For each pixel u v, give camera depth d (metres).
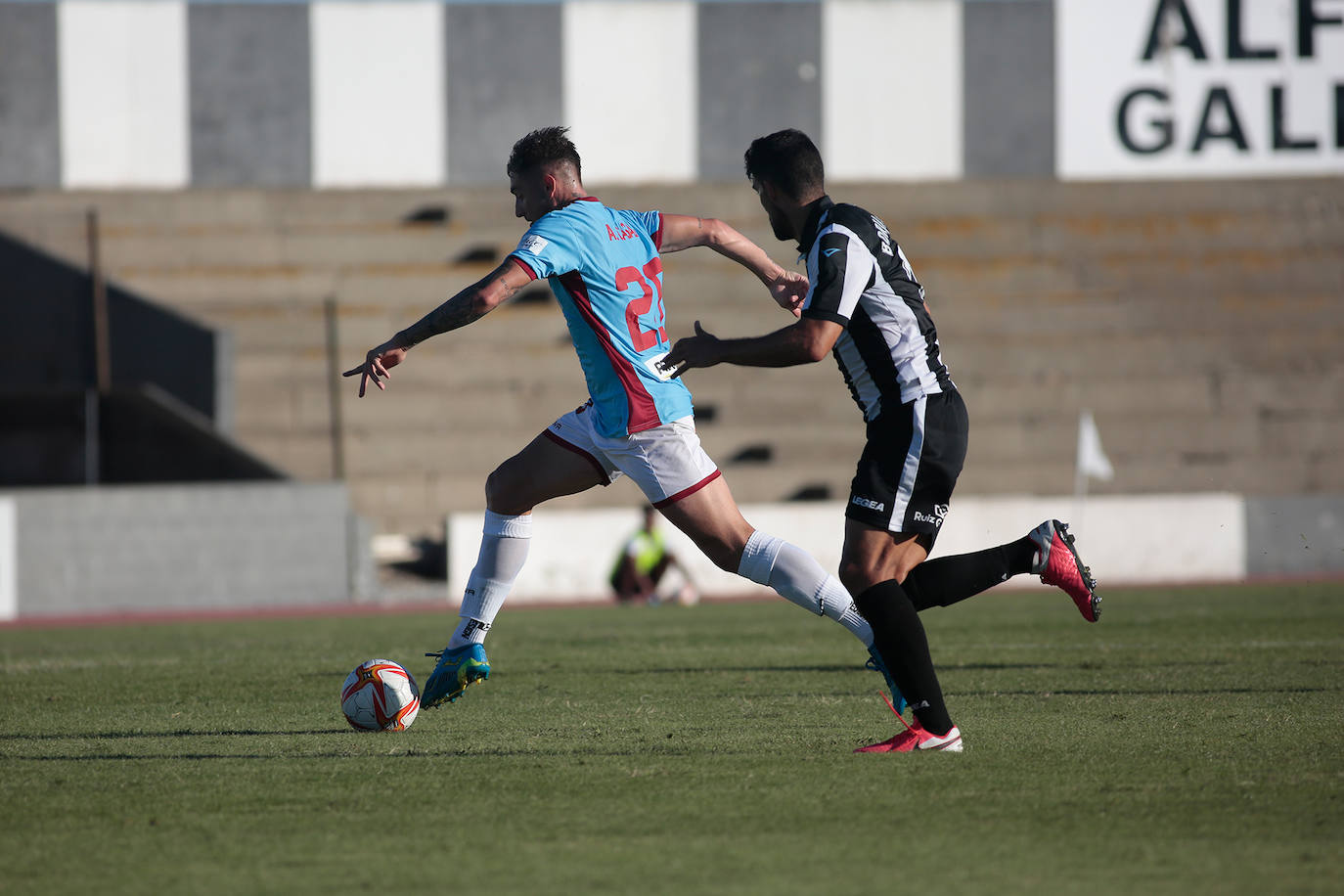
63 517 64.75
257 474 78.81
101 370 76.06
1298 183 96.94
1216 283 92.00
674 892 9.59
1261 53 97.88
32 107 96.00
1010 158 99.31
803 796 12.74
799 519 68.19
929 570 15.21
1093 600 15.16
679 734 17.12
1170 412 85.75
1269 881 9.76
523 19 98.12
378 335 86.31
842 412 84.94
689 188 94.94
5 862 10.63
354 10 97.31
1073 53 98.88
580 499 79.81
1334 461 84.69
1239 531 70.94
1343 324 90.81
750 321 88.69
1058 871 10.07
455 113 97.62
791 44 99.19
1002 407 85.56
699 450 16.77
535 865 10.38
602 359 16.58
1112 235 94.12
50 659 31.89
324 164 97.25
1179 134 98.25
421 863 10.48
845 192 96.06
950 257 92.94
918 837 11.11
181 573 66.56
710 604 59.31
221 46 96.88
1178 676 23.61
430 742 16.58
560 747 16.03
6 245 77.88
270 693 23.16
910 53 99.12
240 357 83.56
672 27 98.88
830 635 36.88
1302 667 24.89
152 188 96.50
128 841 11.29
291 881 9.99
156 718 19.67
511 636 37.75
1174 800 12.44
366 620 52.34
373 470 81.06
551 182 17.11
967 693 21.45
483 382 85.31
